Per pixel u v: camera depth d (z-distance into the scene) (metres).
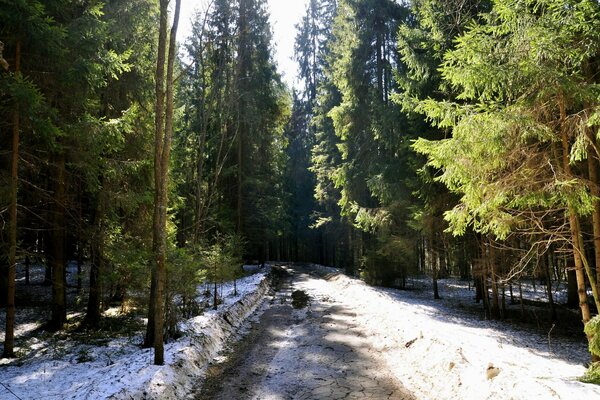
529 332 11.95
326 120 30.61
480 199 6.90
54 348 9.12
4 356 8.52
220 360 9.11
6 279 13.18
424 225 15.59
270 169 32.78
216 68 21.56
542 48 5.93
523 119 6.02
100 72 9.44
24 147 9.28
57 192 10.89
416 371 7.80
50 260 11.85
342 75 22.59
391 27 20.97
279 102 29.38
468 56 6.62
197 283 10.84
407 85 15.02
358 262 26.45
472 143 6.33
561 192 5.96
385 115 17.67
